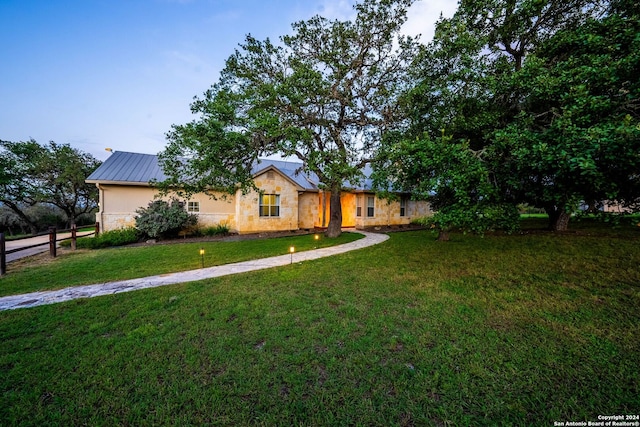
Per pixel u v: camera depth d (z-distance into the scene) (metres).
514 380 2.32
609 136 2.61
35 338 3.09
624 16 4.52
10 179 18.05
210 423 1.91
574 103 3.55
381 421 1.93
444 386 2.25
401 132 7.87
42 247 10.34
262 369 2.50
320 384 2.31
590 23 4.26
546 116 4.54
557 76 4.09
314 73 7.75
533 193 4.06
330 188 11.27
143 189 13.03
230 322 3.47
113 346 2.89
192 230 13.17
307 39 9.92
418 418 1.95
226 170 7.62
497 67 5.52
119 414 1.99
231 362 2.61
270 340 3.00
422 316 3.60
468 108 5.67
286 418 1.95
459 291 4.55
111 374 2.42
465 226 4.03
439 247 8.62
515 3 5.44
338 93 10.02
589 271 5.42
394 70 9.93
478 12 5.75
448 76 5.37
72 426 1.88
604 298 4.06
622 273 5.20
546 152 3.02
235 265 6.82
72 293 4.71
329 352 2.77
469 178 3.58
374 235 12.90
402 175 5.00
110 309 3.90
